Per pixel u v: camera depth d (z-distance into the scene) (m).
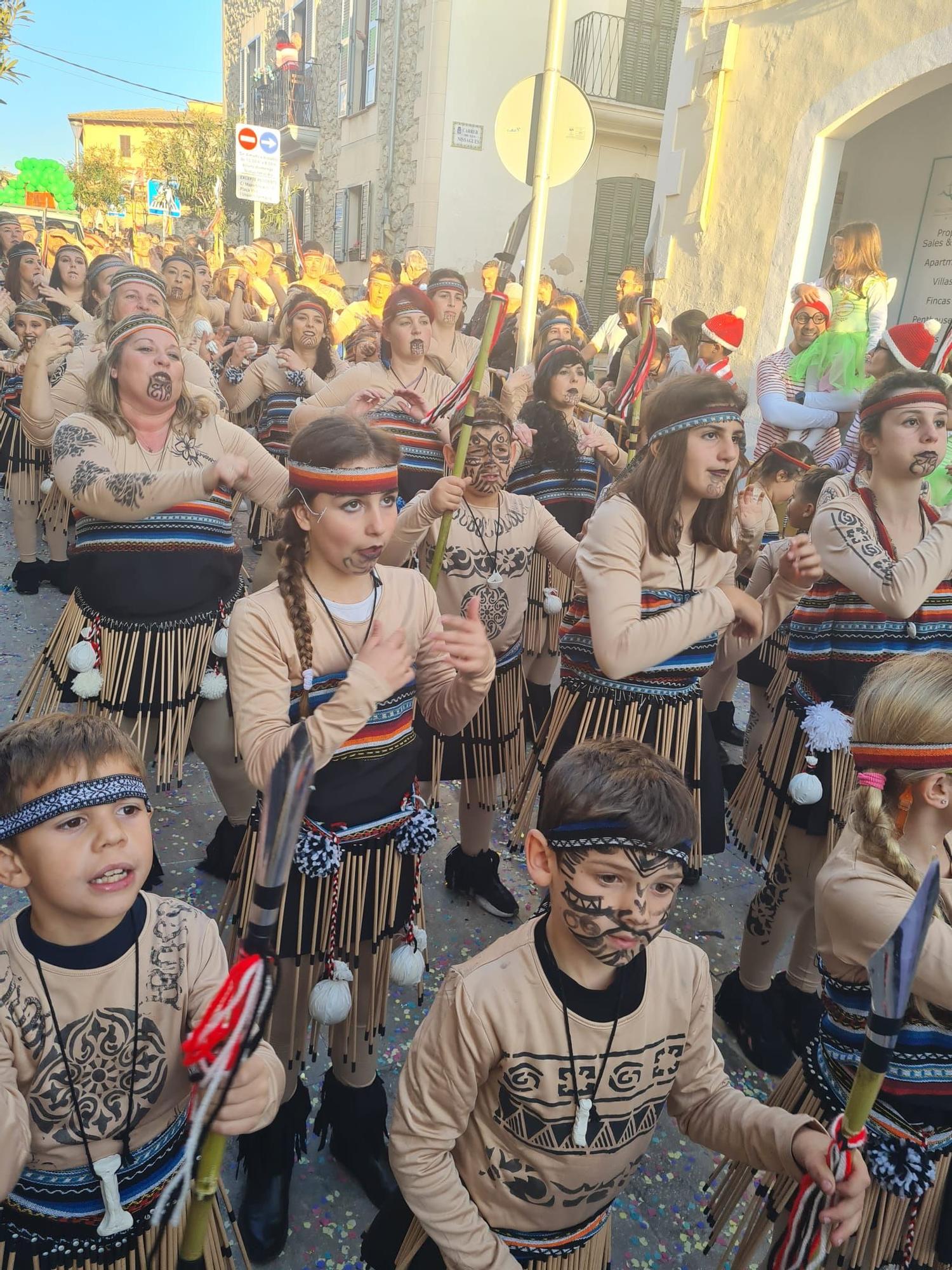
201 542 2.83
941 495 4.03
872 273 5.40
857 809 1.62
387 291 8.21
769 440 5.61
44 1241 1.42
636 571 2.30
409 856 2.05
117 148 43.12
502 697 3.01
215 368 6.14
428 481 4.06
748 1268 2.05
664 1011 1.43
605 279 14.37
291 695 1.88
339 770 1.87
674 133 8.60
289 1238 2.04
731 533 2.40
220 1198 1.67
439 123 13.02
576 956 1.39
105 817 1.31
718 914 3.32
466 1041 1.38
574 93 4.27
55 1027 1.35
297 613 1.85
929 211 7.82
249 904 2.01
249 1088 1.30
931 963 1.47
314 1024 2.13
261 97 19.97
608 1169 1.46
